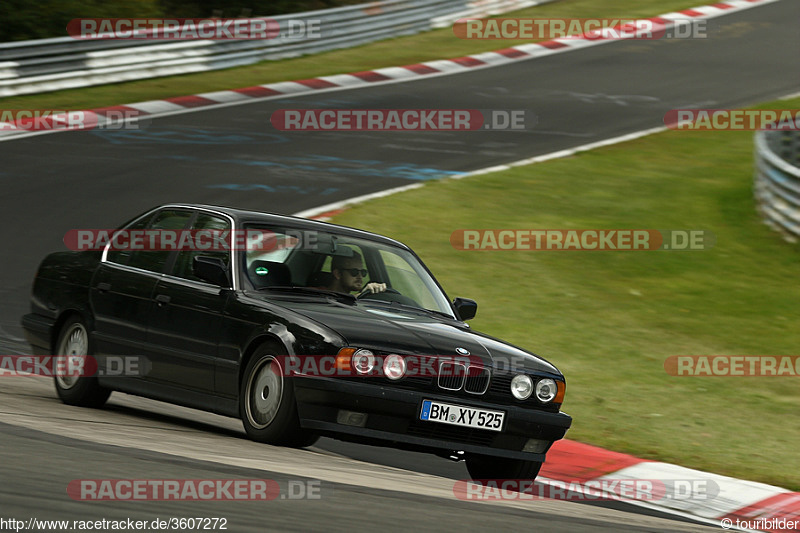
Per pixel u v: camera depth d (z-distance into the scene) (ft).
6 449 53.93
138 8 388.37
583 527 55.88
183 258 85.46
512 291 159.84
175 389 81.76
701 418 113.39
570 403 115.24
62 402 89.40
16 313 132.67
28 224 173.27
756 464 98.02
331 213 189.78
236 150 239.50
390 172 227.61
